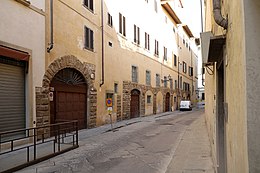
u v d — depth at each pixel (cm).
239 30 224
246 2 200
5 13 971
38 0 1167
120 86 2212
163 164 794
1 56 966
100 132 1515
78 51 1534
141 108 2686
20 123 1075
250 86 195
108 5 1986
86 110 1661
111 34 2034
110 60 2011
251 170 189
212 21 684
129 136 1382
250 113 193
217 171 570
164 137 1334
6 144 973
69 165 782
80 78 1598
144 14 2877
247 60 197
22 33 1062
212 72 769
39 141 1137
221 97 574
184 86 4797
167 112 3491
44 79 1215
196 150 981
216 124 585
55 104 1352
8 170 688
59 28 1341
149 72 2984
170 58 3909
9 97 1023
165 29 3688
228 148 341
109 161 836
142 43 2784
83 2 1602
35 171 714
